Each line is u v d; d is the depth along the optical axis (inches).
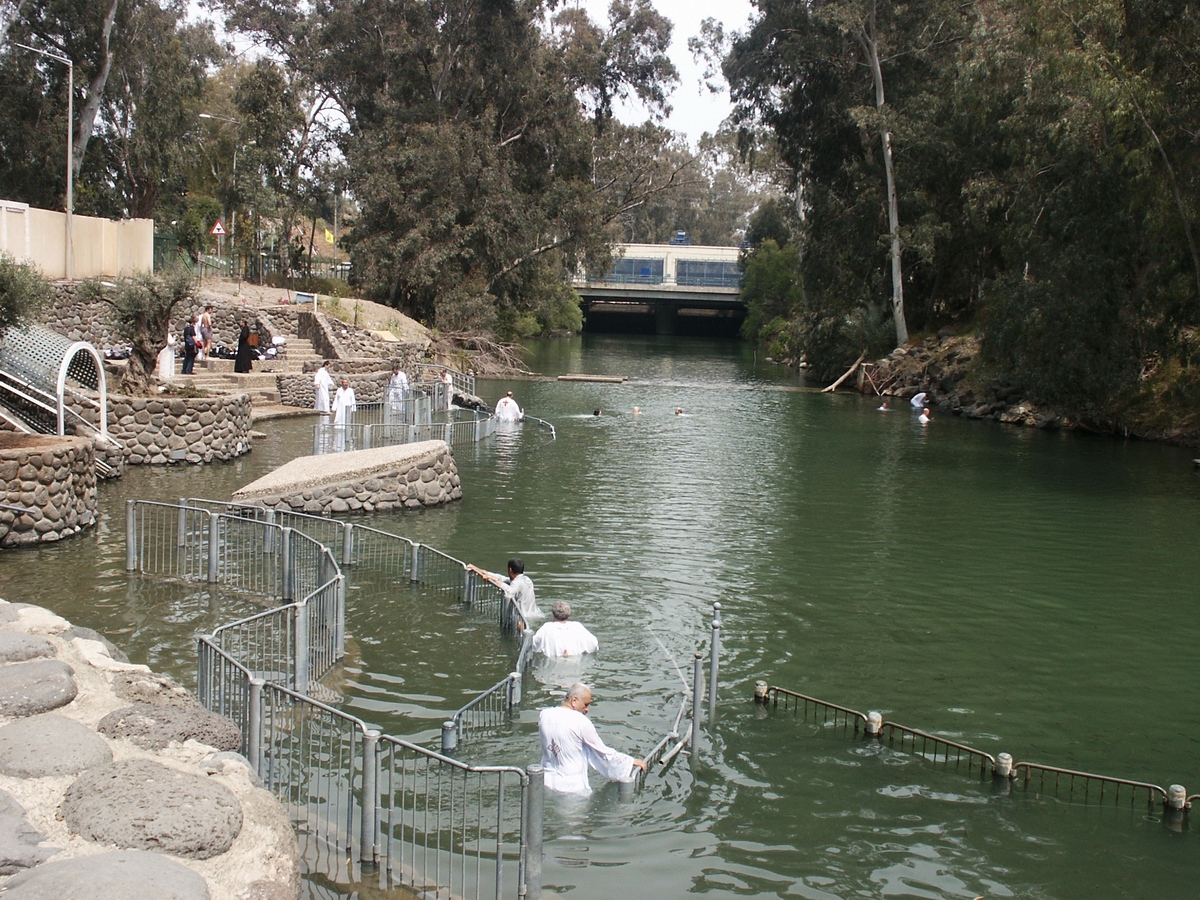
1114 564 650.8
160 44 1796.3
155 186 1866.4
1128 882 279.9
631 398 1672.0
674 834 295.1
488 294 2038.6
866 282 2102.6
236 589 490.6
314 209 2111.2
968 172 1857.8
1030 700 416.2
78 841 174.7
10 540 544.4
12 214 1130.7
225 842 180.1
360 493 700.0
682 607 518.9
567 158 2246.6
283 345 1293.1
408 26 2092.8
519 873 250.2
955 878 278.8
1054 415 1477.6
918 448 1203.9
